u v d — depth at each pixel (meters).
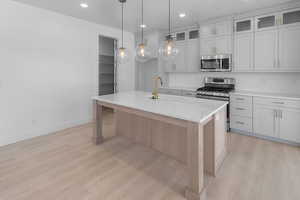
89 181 1.99
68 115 3.96
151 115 2.08
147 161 2.47
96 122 3.03
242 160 2.46
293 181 1.95
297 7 2.98
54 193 1.78
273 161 2.42
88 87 4.33
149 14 3.69
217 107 2.10
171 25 4.52
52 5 3.22
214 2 3.05
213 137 2.07
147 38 5.20
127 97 2.95
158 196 1.75
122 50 3.14
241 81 4.05
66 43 3.81
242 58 3.67
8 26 2.95
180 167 2.31
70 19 3.84
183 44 4.70
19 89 3.15
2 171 2.18
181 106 2.17
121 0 2.95
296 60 3.05
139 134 3.08
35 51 3.32
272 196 1.72
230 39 3.78
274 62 3.28
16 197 1.71
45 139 3.27
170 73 5.40
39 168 2.26
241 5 3.19
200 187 1.70
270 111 3.15
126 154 2.68
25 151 2.76
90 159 2.52
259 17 3.40
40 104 3.46
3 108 2.97
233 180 2.00
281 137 3.06
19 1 3.04
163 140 2.69
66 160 2.48
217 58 3.99
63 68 3.79
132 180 2.02
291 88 3.45
